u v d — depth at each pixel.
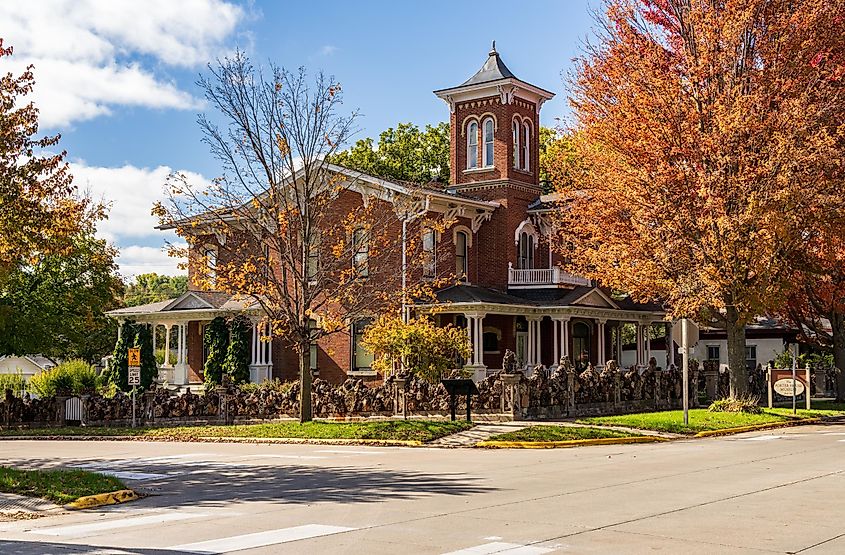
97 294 44.69
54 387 42.72
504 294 45.06
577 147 33.12
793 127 27.41
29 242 20.81
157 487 15.37
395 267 36.81
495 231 46.22
